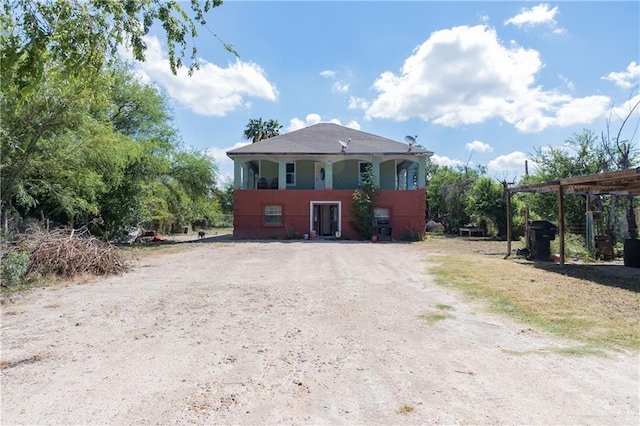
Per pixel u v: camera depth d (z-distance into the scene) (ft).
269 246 60.39
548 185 39.14
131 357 14.39
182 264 39.96
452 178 111.96
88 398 11.14
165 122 74.43
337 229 78.79
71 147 43.11
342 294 25.21
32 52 12.19
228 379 12.41
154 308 21.74
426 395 11.23
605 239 44.06
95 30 12.55
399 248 57.67
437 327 17.99
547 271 33.73
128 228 73.00
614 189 41.37
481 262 40.19
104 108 49.98
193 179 76.84
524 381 12.12
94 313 20.74
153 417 10.05
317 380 12.31
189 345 15.66
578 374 12.59
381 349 15.14
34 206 47.21
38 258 30.53
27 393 11.48
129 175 65.82
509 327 17.92
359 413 10.22
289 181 88.07
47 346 15.64
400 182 100.89
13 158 38.65
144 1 13.37
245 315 20.21
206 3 15.17
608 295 24.03
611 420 9.77
